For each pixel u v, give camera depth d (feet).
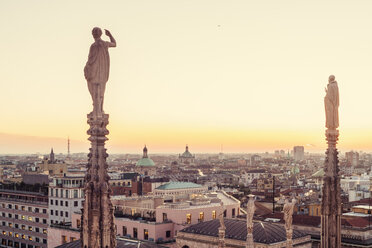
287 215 157.17
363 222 368.89
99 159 93.81
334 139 132.26
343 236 357.20
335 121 131.64
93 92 93.09
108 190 92.89
